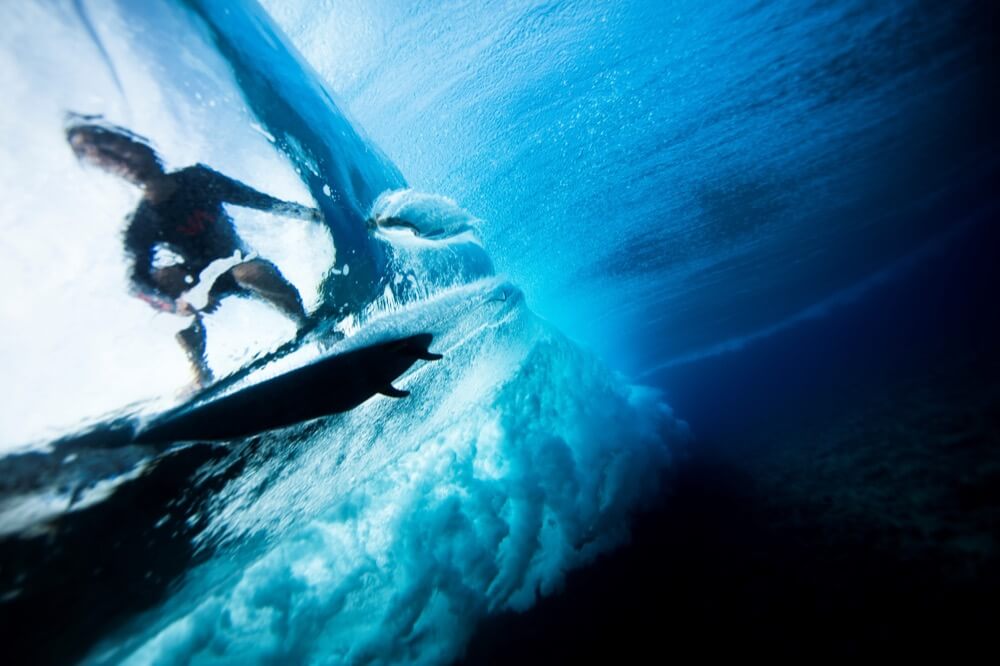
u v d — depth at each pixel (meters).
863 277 13.47
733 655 2.67
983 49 6.79
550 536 4.32
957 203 12.59
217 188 1.47
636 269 10.92
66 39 1.19
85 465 1.28
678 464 5.72
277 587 3.32
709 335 15.27
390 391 2.02
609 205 8.10
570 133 6.29
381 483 3.94
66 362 1.20
